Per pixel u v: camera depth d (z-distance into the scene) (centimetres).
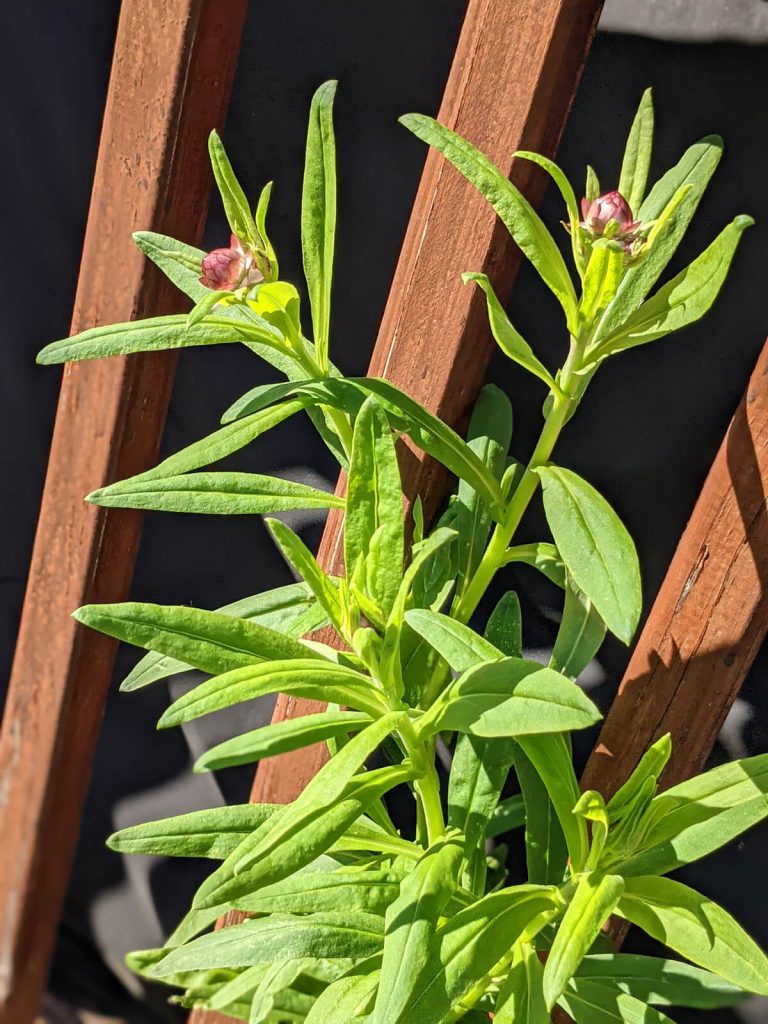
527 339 53
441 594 46
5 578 67
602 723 56
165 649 39
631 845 42
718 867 55
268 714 64
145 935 72
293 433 59
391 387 44
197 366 60
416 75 53
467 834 45
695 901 41
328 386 43
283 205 56
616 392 52
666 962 46
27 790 62
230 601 62
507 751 46
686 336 51
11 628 69
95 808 69
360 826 45
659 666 47
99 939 74
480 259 47
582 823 41
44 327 62
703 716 47
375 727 39
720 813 41
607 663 56
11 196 60
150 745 67
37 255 60
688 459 52
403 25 52
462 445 44
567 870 46
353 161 55
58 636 58
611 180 50
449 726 38
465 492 49
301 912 44
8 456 64
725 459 45
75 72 57
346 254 56
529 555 46
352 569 41
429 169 47
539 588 56
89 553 56
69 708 60
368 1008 43
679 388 51
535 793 47
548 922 43
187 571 62
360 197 55
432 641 40
